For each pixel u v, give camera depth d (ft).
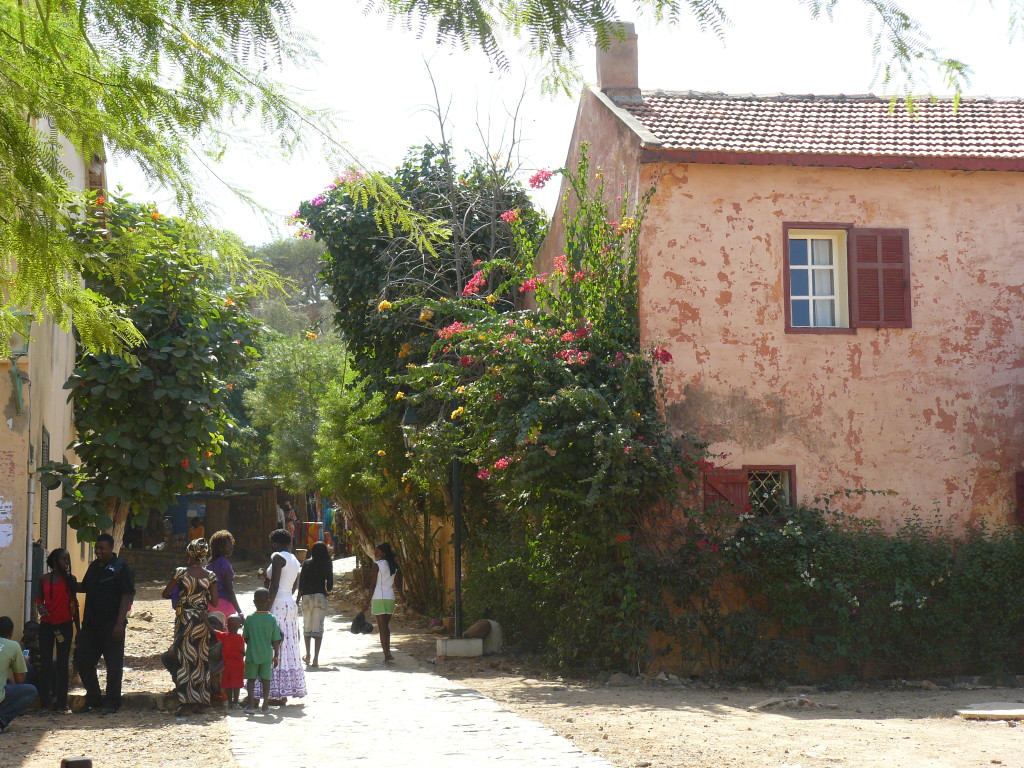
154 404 38.81
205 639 31.78
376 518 68.85
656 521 40.60
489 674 42.16
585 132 50.75
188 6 11.57
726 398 42.50
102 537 32.60
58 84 12.94
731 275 43.19
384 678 40.60
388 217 15.44
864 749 25.64
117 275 16.01
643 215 42.73
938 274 44.50
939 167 44.19
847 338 43.65
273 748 26.23
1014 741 27.02
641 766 23.70
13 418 33.30
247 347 42.19
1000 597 41.39
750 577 40.73
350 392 71.41
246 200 14.70
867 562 40.29
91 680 32.04
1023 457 44.14
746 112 48.19
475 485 52.90
